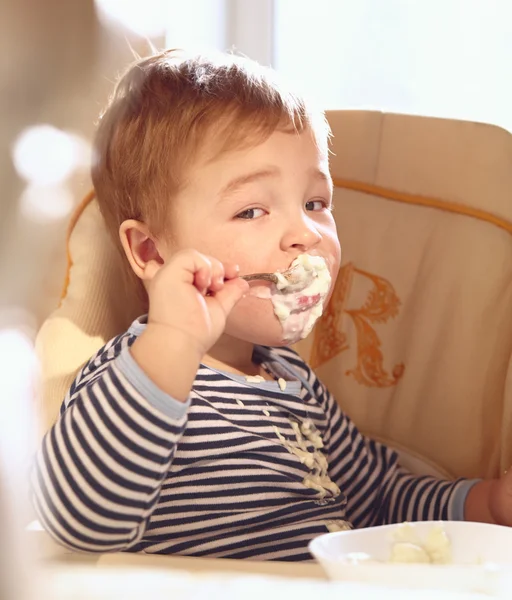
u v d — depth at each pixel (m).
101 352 0.84
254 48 1.48
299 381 0.95
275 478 0.85
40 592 0.35
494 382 0.99
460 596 0.41
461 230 1.02
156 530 0.80
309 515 0.86
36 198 0.45
